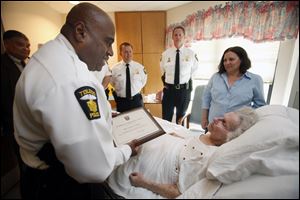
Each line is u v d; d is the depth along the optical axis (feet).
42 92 1.65
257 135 1.93
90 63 2.16
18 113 1.93
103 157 1.75
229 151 1.99
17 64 2.38
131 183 2.40
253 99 2.66
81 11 1.90
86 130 1.68
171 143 2.75
